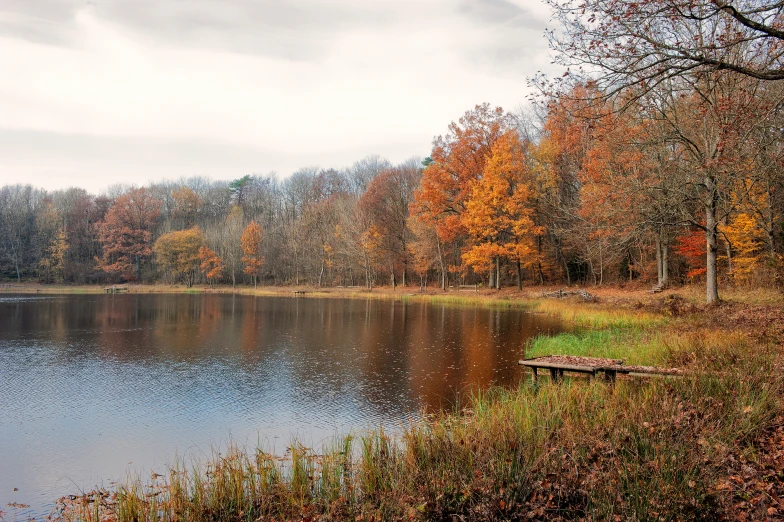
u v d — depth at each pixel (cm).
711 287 2219
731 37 1055
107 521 634
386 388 1369
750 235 2656
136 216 8850
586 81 1067
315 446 953
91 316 3319
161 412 1198
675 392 847
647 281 3856
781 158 1263
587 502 531
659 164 2084
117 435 1052
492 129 4497
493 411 892
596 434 700
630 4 905
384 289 5938
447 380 1433
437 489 584
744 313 1808
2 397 1334
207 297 5503
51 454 953
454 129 4591
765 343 1218
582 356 1360
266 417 1150
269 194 9638
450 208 4603
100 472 876
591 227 2223
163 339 2302
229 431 1066
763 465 571
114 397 1327
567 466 600
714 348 1166
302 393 1341
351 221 6038
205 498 665
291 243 7231
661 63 1023
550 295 3875
